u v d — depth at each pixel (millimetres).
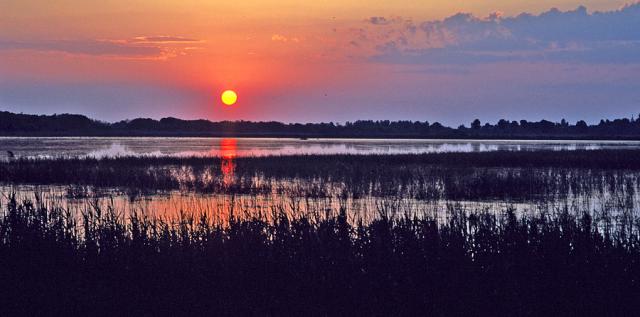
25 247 14484
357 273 12617
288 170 43375
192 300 11906
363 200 29984
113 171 40656
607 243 13602
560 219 16266
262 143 134875
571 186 35094
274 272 12914
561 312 11461
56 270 13422
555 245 13312
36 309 11461
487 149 90188
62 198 29766
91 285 12828
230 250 13734
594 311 11453
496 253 13336
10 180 37844
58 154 68938
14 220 15914
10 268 13492
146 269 13234
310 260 13172
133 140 146625
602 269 12562
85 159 50938
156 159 52062
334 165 46938
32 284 12594
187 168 45875
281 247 13812
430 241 13586
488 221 15398
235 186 35062
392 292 11977
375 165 47688
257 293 12211
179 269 13219
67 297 11984
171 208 25609
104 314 11359
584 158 54969
